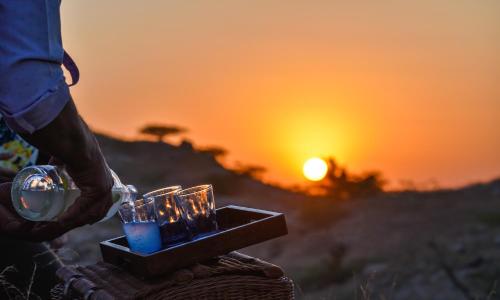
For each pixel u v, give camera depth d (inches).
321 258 842.8
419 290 637.3
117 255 81.6
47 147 64.1
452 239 906.7
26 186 72.7
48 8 61.6
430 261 748.0
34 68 60.6
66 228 71.2
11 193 74.5
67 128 63.5
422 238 924.0
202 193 82.2
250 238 77.5
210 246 75.5
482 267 693.9
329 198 1336.1
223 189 1409.9
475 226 986.1
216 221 89.7
